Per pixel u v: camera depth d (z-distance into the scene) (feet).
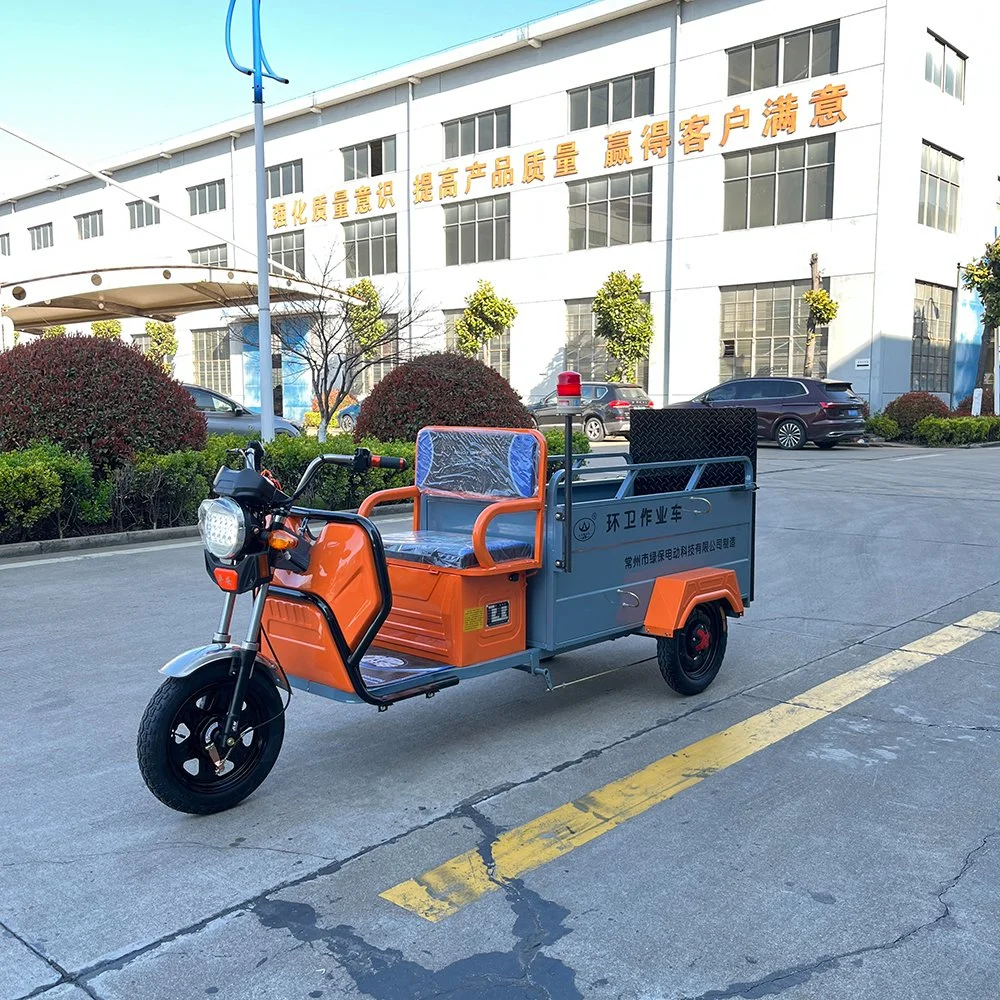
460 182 104.12
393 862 10.97
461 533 15.78
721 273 86.33
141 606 22.72
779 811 12.24
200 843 11.44
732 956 9.12
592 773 13.51
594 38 92.17
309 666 12.76
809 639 20.47
